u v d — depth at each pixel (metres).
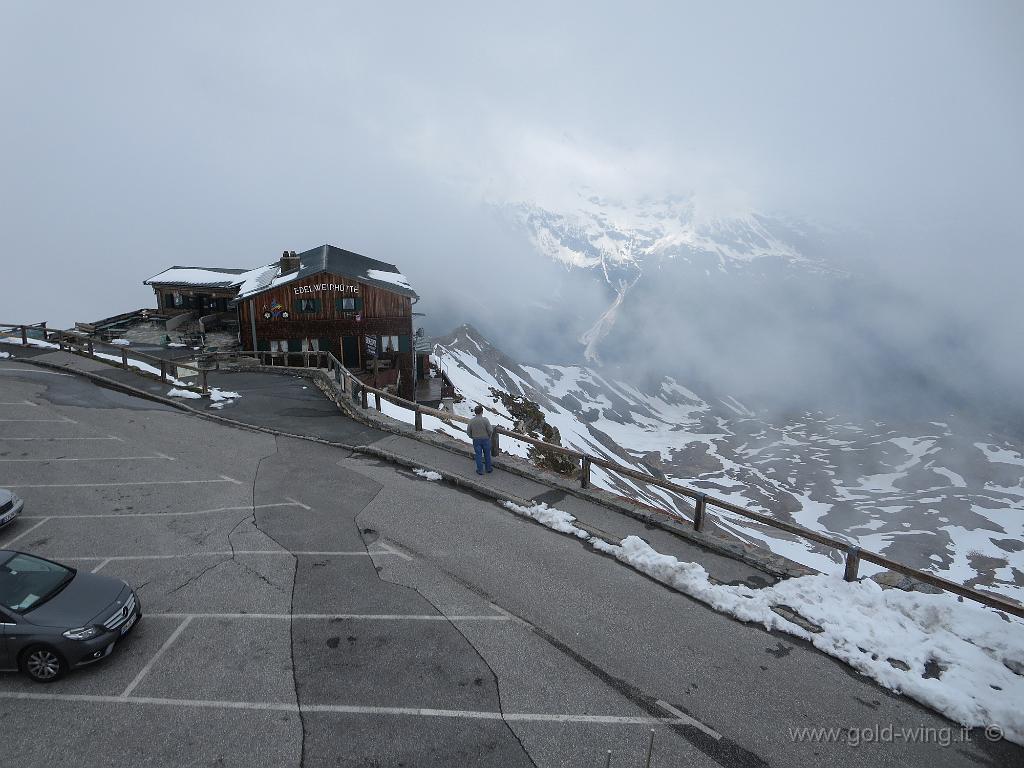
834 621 9.37
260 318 34.38
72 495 14.61
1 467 16.34
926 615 9.23
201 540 12.35
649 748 6.52
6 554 9.62
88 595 9.12
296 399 23.61
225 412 21.62
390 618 9.72
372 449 17.41
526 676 8.41
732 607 9.83
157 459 17.05
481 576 10.93
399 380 36.72
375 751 7.18
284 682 8.32
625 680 8.33
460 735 7.41
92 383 25.59
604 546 11.88
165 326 41.00
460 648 8.98
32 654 8.36
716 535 12.11
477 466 15.25
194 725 7.59
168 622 9.66
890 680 8.20
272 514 13.52
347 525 12.95
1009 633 8.69
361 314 35.12
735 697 8.00
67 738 7.42
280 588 10.59
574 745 7.26
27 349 31.38
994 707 7.58
